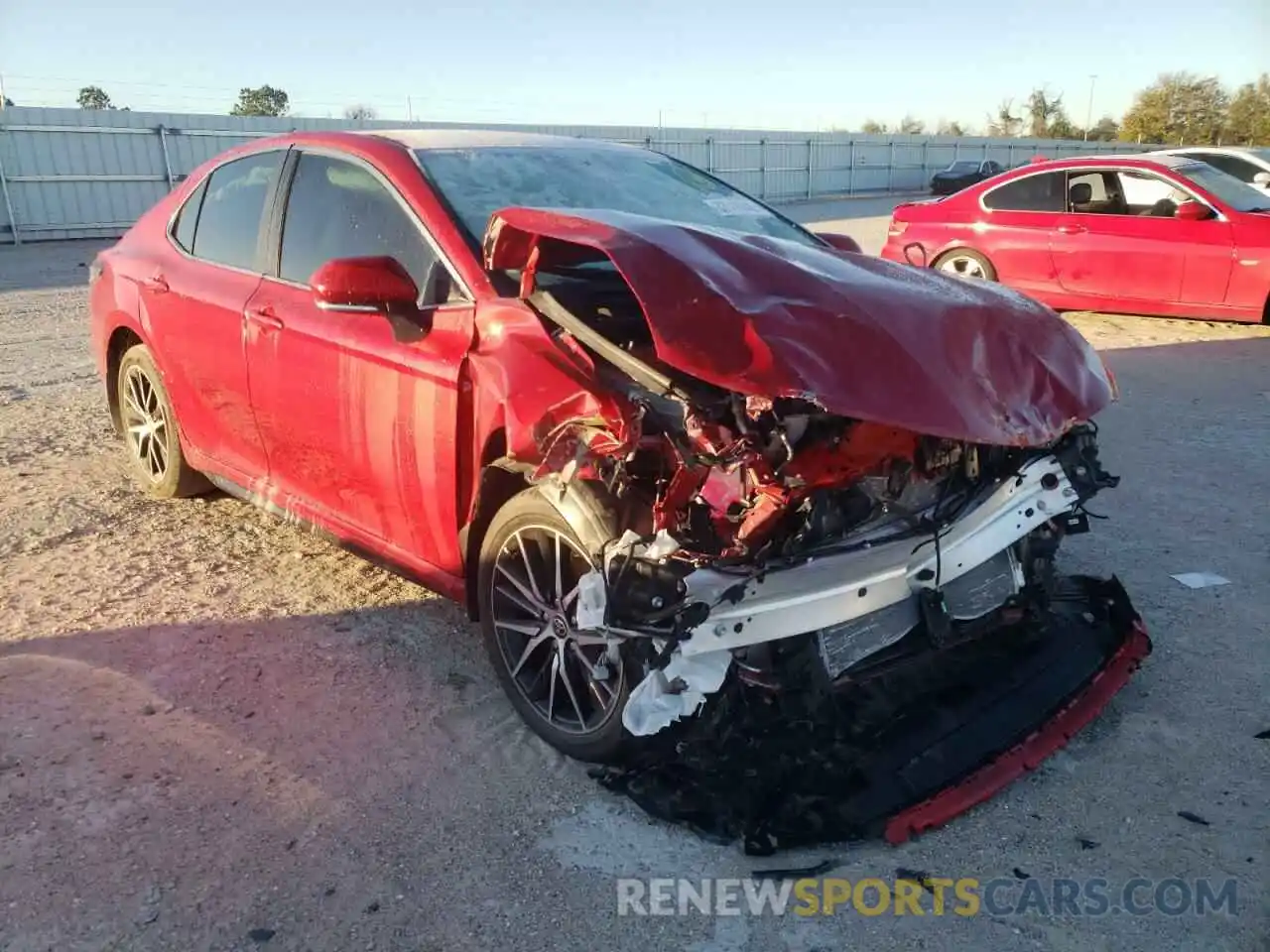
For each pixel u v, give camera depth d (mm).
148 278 4742
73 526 4914
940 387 2656
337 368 3637
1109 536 4738
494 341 3133
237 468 4500
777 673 2754
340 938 2404
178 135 23453
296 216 4066
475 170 3857
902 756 2873
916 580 2932
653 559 2586
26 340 9734
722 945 2389
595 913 2488
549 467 2846
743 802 2766
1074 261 9891
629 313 3236
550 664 3164
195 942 2387
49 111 21359
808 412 2748
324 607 4102
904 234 11188
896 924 2445
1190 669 3553
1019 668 3258
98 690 3463
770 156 37219
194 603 4121
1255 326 10039
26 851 2676
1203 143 60781
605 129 32125
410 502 3484
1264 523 4867
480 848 2713
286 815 2834
